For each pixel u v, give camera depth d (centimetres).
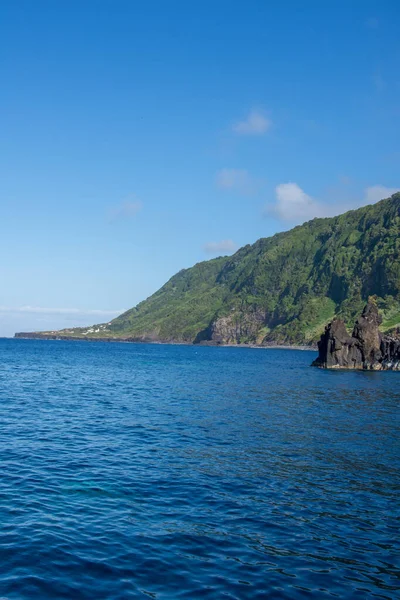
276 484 2083
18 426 3166
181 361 13300
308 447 2769
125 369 9294
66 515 1684
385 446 2848
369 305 12500
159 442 2817
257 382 7012
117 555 1416
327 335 12294
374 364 11844
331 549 1503
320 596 1249
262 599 1222
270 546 1509
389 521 1727
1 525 1577
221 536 1566
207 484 2059
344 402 4912
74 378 6988
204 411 4012
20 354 14075
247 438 2973
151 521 1662
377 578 1348
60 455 2459
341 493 1991
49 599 1175
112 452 2556
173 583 1280
